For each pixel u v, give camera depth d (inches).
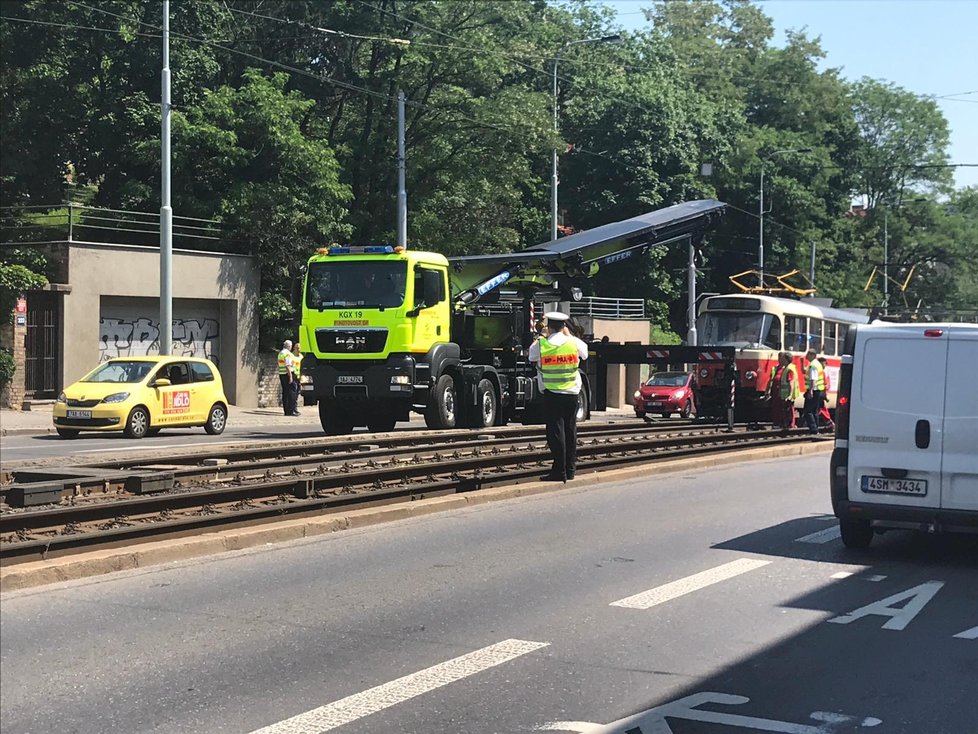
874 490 403.2
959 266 3341.5
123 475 451.5
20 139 1429.6
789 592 344.2
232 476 545.0
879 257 3166.8
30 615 297.4
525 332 971.9
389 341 834.2
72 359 1190.9
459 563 377.1
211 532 406.3
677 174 2237.9
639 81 2257.6
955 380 393.4
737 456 768.9
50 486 419.8
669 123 2213.3
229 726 218.1
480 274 919.0
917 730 219.5
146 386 910.4
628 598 329.4
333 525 435.2
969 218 3380.9
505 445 739.4
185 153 1371.8
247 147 1425.9
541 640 283.0
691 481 633.0
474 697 237.6
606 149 2218.3
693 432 964.6
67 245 1189.1
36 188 1480.1
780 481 642.2
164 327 1109.1
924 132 3309.5
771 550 414.6
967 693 243.6
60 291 1178.6
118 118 1402.6
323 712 226.7
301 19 1605.6
